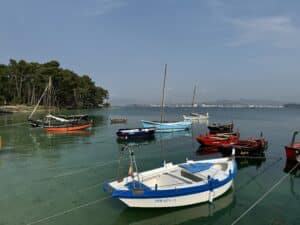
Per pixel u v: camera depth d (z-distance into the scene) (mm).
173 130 51500
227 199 16016
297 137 45531
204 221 13383
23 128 53594
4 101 112750
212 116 115812
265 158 26812
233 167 17812
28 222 13219
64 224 13000
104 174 21719
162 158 28156
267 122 80125
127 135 40531
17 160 27047
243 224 13031
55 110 112062
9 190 17844
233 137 33938
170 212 13789
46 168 23703
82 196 16578
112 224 12992
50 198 16328
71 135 46188
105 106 190375
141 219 13484
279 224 12992
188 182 14766
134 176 15180
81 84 136250
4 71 116062
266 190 17625
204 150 32500
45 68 116500
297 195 16750
